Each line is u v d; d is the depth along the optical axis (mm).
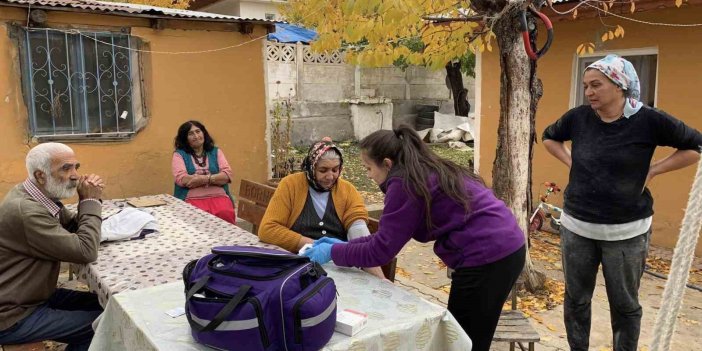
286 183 3457
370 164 2678
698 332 4207
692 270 5582
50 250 2871
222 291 1869
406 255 6121
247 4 14875
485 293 2537
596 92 3018
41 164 2920
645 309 4617
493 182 4875
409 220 2514
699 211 1127
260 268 1953
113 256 3172
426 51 5672
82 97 6355
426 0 4730
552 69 7270
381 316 2268
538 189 7578
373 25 4938
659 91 6262
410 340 2211
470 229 2529
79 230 3014
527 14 4578
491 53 7828
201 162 5574
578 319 3389
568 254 3309
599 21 6680
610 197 3082
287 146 9445
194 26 6961
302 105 14258
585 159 3178
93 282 2922
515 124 4676
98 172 6539
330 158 3326
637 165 3035
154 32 6715
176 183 5445
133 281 2760
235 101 7410
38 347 2965
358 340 2045
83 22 6246
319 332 1897
